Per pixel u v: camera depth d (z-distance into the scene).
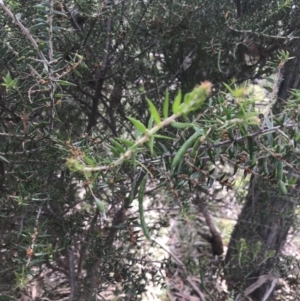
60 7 0.99
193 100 0.45
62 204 1.25
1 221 1.21
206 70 1.50
